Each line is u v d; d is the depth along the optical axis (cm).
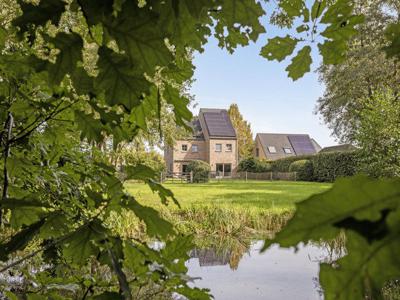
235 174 3497
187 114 110
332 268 33
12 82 117
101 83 74
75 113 111
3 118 124
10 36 113
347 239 29
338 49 125
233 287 487
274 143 3947
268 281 513
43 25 76
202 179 2638
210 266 598
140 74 73
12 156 133
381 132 914
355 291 32
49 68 75
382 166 909
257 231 826
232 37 128
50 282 123
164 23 82
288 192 1577
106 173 101
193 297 91
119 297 80
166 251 94
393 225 26
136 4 71
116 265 74
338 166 2155
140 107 108
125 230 600
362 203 26
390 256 29
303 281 508
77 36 75
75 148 182
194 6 77
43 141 143
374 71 1263
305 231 27
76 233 86
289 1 125
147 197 1009
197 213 877
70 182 157
